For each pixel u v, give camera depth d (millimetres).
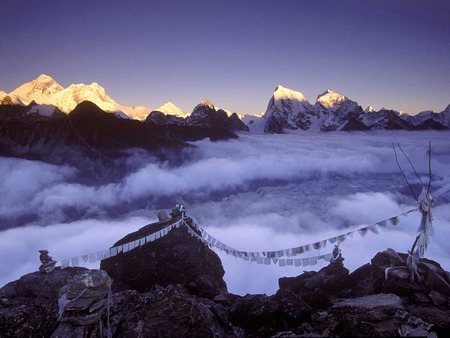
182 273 12742
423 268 8633
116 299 8906
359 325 6059
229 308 9445
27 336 7656
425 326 6023
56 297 10078
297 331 7570
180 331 7195
